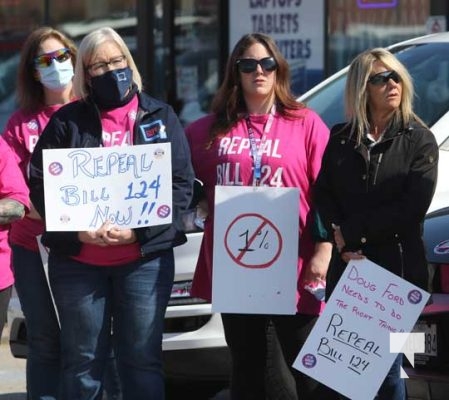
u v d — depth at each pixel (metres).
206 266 12.75
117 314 11.99
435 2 26.08
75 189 11.67
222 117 12.44
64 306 11.91
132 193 11.68
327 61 28.52
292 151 12.18
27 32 31.27
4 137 13.83
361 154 11.42
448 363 12.28
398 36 27.67
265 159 12.17
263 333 12.59
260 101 12.34
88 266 11.84
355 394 11.41
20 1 31.27
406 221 11.22
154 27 30.27
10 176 12.01
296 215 12.04
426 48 16.75
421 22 27.33
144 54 30.12
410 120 11.50
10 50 31.31
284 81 12.39
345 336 11.42
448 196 14.44
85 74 11.97
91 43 11.84
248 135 12.30
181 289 14.44
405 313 11.30
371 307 11.36
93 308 11.84
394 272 11.38
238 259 12.11
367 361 11.38
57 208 11.65
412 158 11.34
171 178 11.69
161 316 11.91
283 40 29.11
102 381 12.11
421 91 15.87
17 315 15.67
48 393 13.82
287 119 12.34
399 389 11.70
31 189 12.08
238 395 12.64
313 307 12.23
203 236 12.93
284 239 12.05
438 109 15.55
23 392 17.09
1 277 12.12
